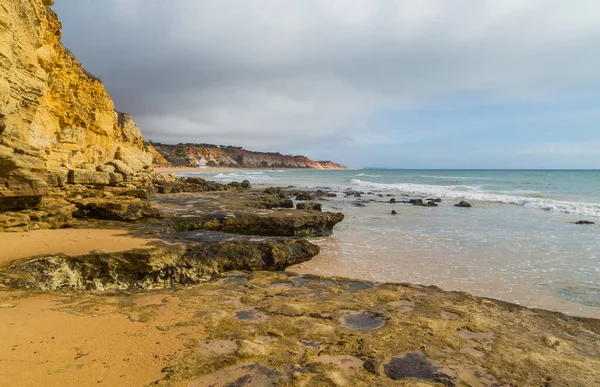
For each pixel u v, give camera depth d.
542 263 11.72
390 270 10.85
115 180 23.41
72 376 3.75
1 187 11.20
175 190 31.61
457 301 6.80
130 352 4.36
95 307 6.00
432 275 10.37
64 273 8.15
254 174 111.56
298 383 3.83
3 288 6.82
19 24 11.88
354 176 98.69
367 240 15.48
